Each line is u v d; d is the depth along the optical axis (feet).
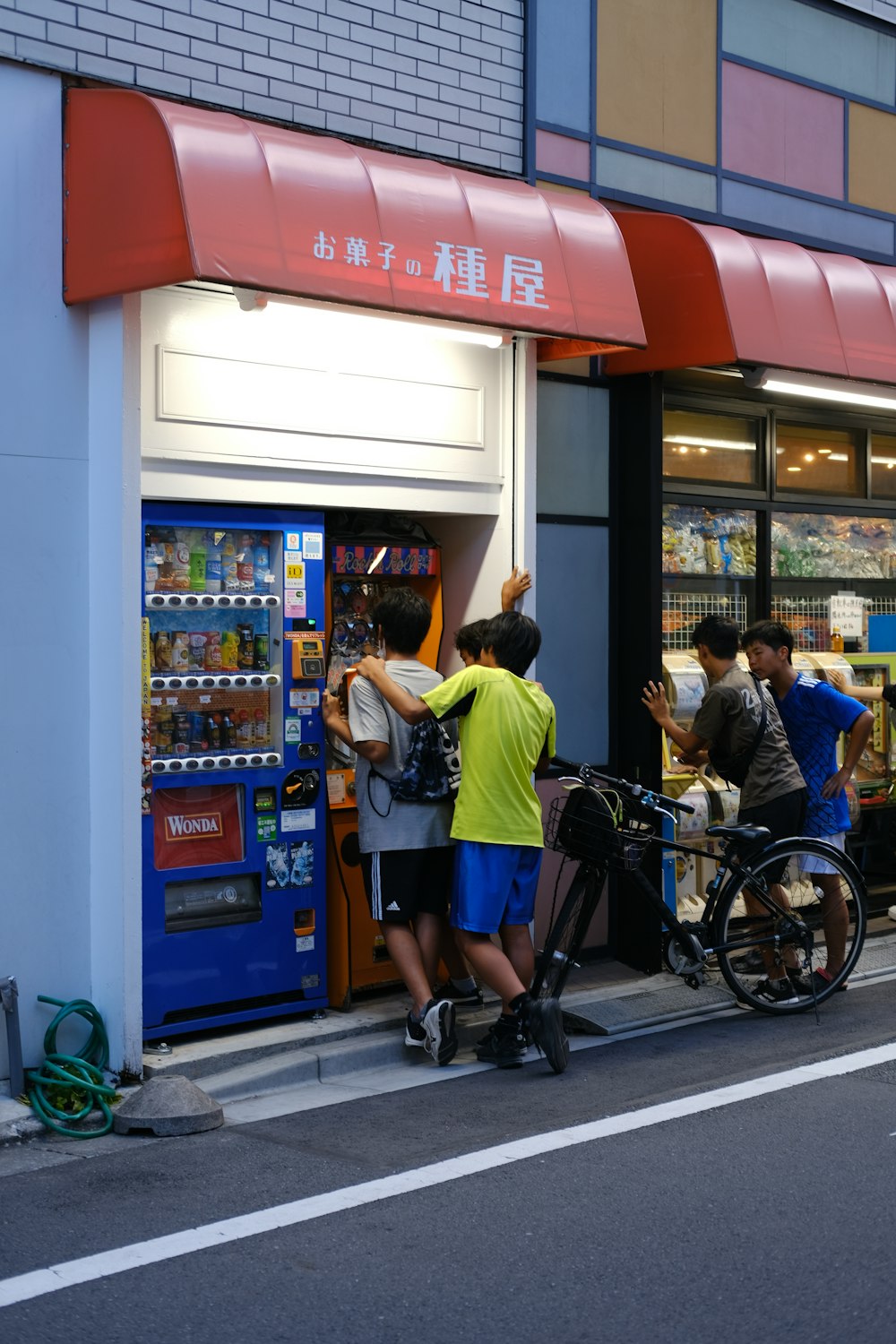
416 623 20.48
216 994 19.69
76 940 18.57
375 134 21.95
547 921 24.70
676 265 23.58
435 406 22.04
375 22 21.91
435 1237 13.47
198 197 17.06
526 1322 11.73
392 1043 20.22
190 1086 17.52
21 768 18.11
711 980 24.31
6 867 17.99
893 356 26.09
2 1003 17.57
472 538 23.35
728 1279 12.48
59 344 18.37
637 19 26.09
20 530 18.07
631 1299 12.11
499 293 20.30
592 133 25.32
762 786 22.86
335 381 20.74
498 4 23.80
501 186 21.21
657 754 25.17
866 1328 11.55
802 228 29.30
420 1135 16.83
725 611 28.19
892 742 30.66
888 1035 20.80
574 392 25.02
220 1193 14.87
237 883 20.17
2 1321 11.90
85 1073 17.79
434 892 20.54
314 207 18.29
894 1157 15.48
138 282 17.46
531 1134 16.43
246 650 20.18
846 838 30.58
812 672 27.91
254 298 18.56
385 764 20.02
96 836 18.61
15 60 17.79
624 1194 14.46
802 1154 15.58
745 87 28.14
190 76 19.58
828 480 30.37
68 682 18.49
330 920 21.24
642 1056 20.38
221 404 19.52
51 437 18.30
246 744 20.27
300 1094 18.80
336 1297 12.26
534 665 24.50
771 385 25.53
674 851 25.14
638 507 25.31
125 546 18.29
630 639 25.48
